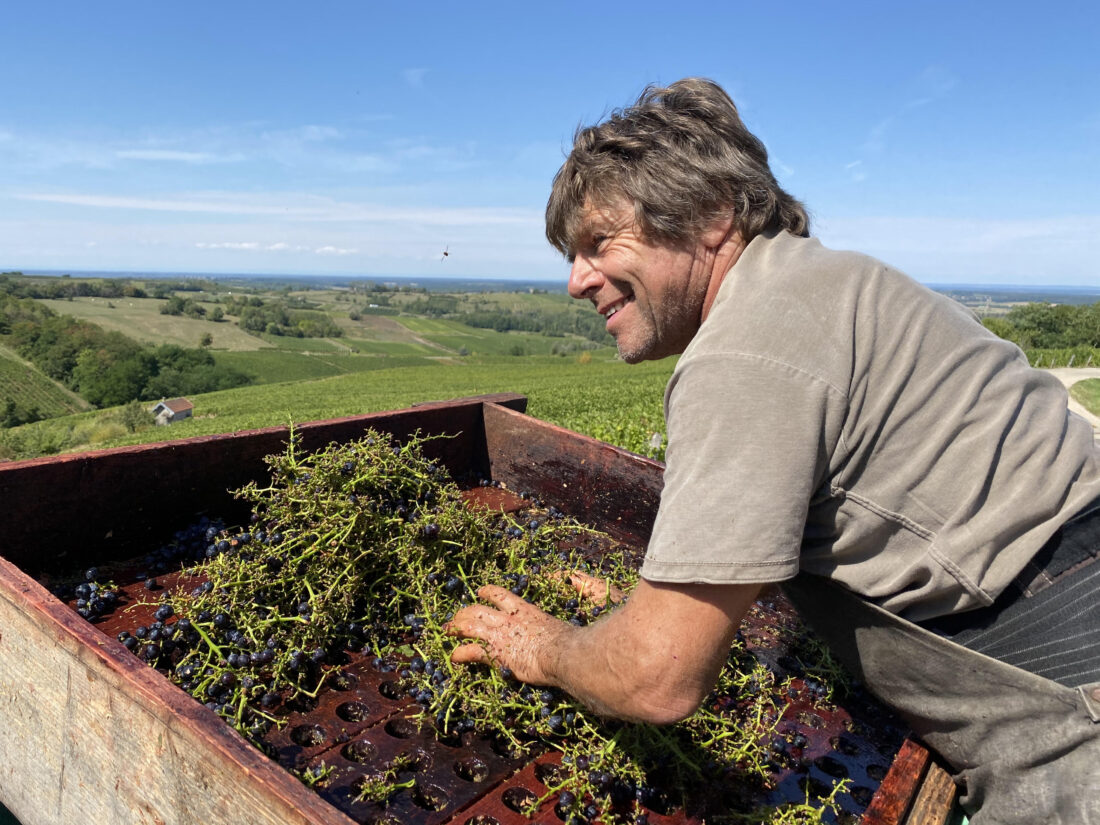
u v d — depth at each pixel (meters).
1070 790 1.14
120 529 2.17
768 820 1.37
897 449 1.15
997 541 1.16
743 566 1.03
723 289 1.22
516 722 1.60
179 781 1.12
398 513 2.27
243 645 1.76
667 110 1.28
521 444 3.03
